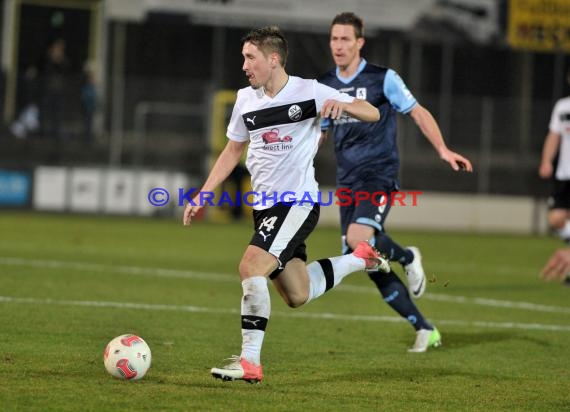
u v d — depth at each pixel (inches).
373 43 3695.9
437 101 3454.7
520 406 829.2
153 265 1910.7
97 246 2242.9
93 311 1288.1
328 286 932.0
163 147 3331.7
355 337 1190.3
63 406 759.1
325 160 3380.9
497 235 3277.6
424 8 3710.6
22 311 1253.1
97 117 3312.0
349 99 887.7
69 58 3521.2
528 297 1675.7
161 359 981.8
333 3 3639.3
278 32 882.1
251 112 888.9
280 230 872.9
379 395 852.0
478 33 3730.3
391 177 1130.0
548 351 1138.0
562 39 3722.9
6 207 3208.7
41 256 1962.4
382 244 1098.7
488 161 3479.3
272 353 1051.9
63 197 3230.8
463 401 841.5
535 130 3496.6
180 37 3587.6
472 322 1363.2
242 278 861.8
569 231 1808.6
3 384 828.0
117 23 3543.3
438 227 3447.3
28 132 3280.0
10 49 3452.3
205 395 815.7
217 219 3309.5
